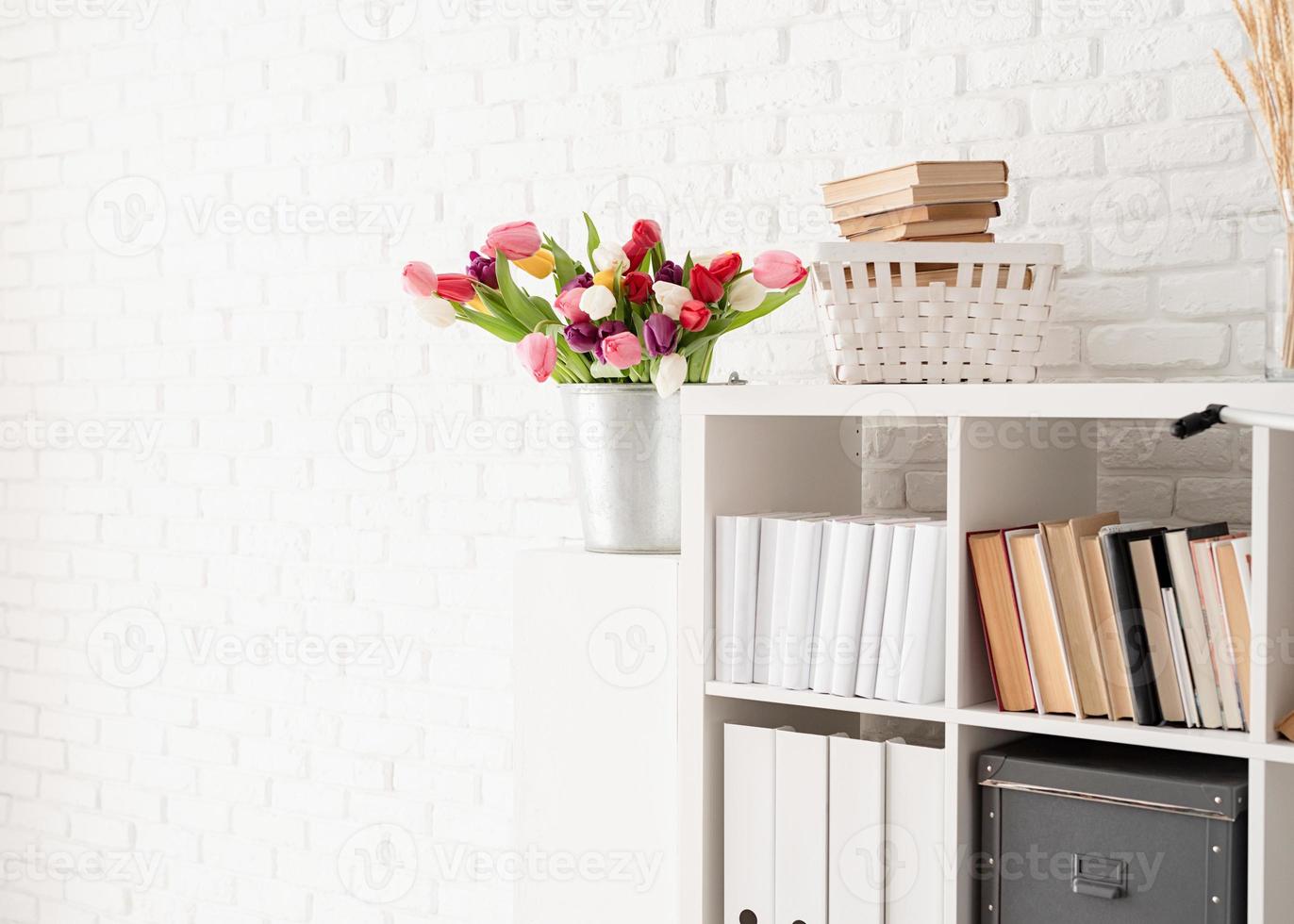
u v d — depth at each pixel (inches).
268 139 103.4
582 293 69.0
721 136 85.0
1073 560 58.1
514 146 92.7
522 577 74.5
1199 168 70.2
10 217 118.0
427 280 70.4
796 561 64.9
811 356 81.7
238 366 105.6
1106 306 72.9
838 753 63.9
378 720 99.3
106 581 113.3
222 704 107.0
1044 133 74.6
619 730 71.4
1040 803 58.9
